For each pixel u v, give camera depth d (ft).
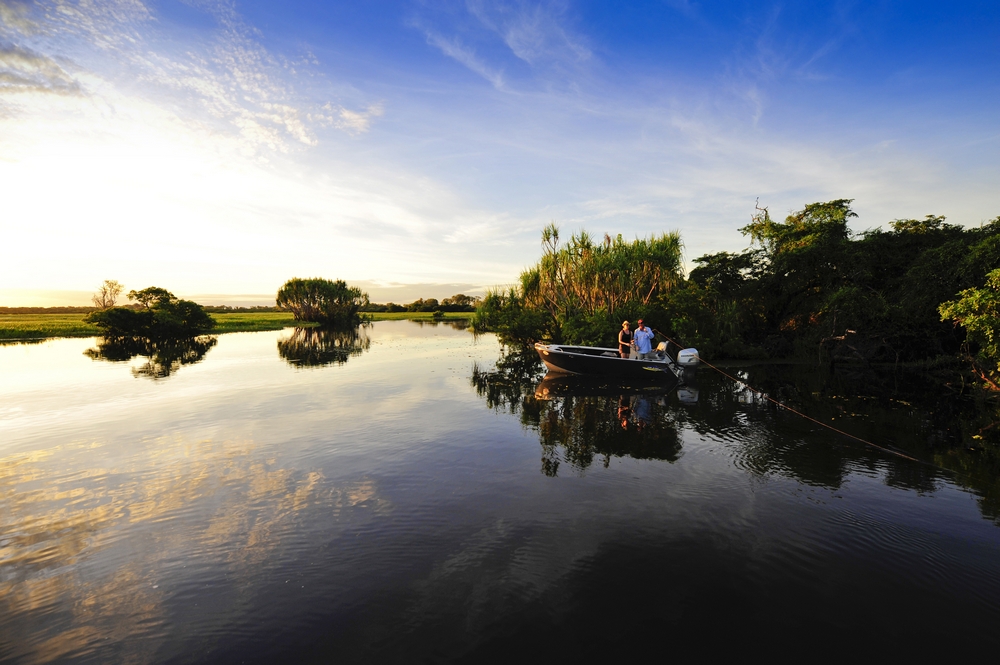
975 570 13.83
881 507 18.07
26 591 13.16
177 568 14.24
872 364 61.72
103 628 11.66
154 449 25.52
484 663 10.34
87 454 24.66
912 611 12.01
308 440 27.14
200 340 99.76
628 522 16.99
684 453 24.71
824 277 73.46
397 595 12.85
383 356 70.13
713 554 14.79
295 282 180.04
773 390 42.88
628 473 21.90
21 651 10.87
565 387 44.29
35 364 59.26
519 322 71.97
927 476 21.27
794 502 18.58
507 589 13.08
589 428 29.71
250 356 69.67
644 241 74.64
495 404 36.83
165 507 18.39
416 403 37.22
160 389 42.78
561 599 12.60
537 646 10.85
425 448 25.71
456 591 13.00
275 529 16.61
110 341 94.27
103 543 15.71
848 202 90.43
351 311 185.88
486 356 70.44
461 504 18.60
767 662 10.32
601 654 10.57
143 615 12.14
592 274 71.00
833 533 16.07
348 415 33.19
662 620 11.74
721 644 10.87
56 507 18.44
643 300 70.08
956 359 56.03
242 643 11.10
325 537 16.03
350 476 21.59
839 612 12.00
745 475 21.50
